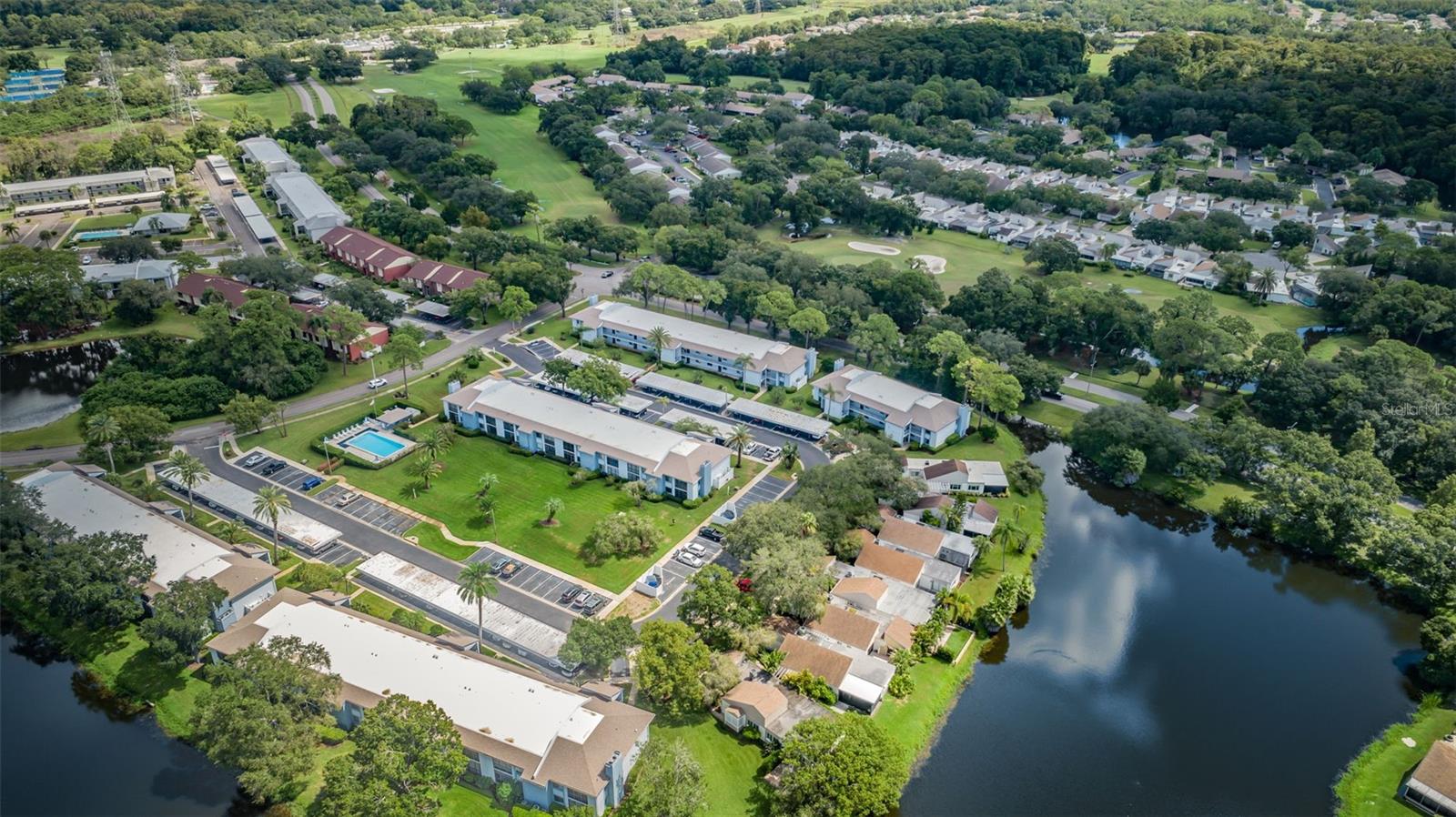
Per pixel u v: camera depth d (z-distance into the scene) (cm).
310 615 14325
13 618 15388
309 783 12269
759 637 14712
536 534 18000
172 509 17925
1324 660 15712
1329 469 19550
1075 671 15250
